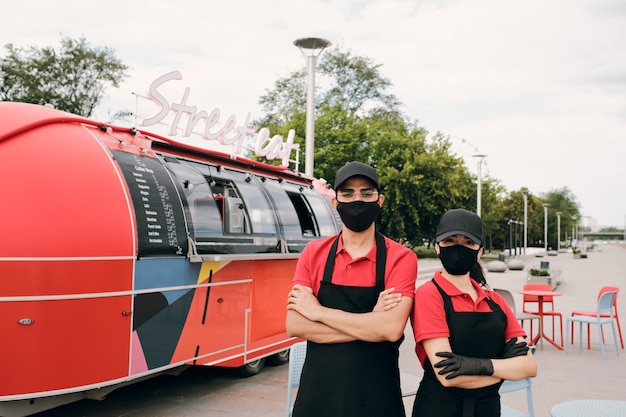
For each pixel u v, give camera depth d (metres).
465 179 39.25
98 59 34.47
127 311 5.04
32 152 4.75
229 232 6.65
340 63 43.66
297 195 8.71
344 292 2.82
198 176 6.40
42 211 4.56
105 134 5.50
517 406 6.46
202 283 6.07
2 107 5.02
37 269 4.46
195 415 5.94
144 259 5.21
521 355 2.69
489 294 2.90
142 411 6.05
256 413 6.04
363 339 2.71
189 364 5.99
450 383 2.62
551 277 18.78
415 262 2.90
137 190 5.29
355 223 2.81
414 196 35.78
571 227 138.25
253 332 7.10
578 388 7.28
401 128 38.25
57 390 4.57
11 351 4.41
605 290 9.73
